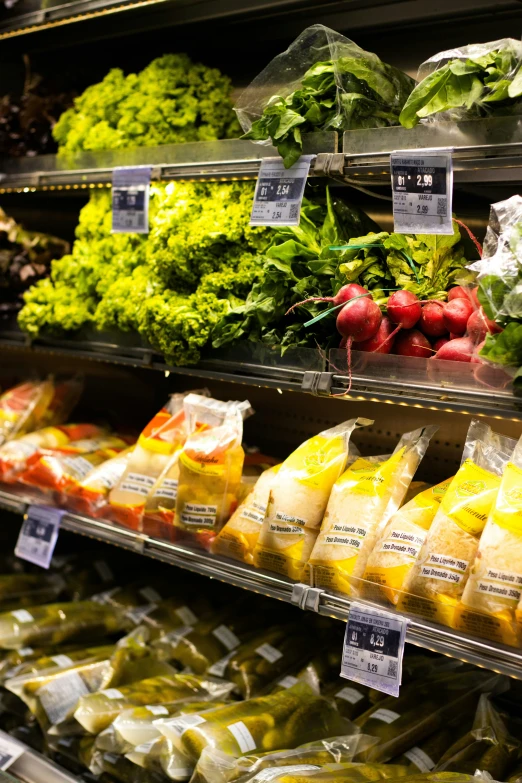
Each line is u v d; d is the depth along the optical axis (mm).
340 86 1808
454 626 1534
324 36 1896
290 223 1797
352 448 2014
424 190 1597
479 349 1549
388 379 1688
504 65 1545
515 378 1466
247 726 1809
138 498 2223
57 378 3082
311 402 2570
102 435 2777
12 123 2701
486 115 1587
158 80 2449
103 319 2297
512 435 2148
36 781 2041
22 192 2855
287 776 1596
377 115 1846
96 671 2189
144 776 1881
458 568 1561
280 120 1804
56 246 2717
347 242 1898
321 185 1993
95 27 2596
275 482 1889
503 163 1512
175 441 2264
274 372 1900
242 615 2398
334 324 1836
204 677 2150
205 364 2057
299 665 2154
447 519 1595
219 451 2031
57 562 2781
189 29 2605
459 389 1584
